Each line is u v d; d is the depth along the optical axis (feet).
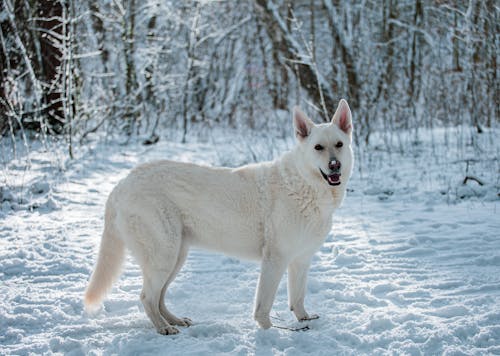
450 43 47.62
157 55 51.24
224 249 14.19
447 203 25.86
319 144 13.50
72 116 39.55
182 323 14.01
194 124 61.52
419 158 35.68
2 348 12.13
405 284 16.19
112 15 51.03
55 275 17.17
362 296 15.28
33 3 39.65
